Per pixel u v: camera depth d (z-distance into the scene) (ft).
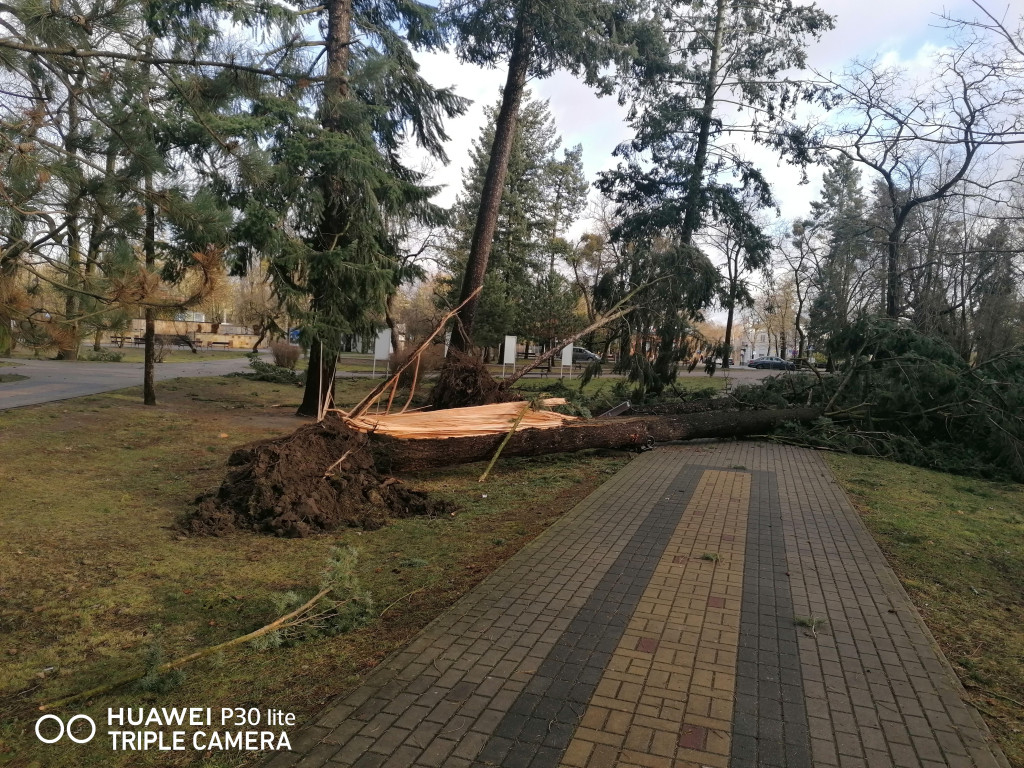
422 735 9.69
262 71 21.30
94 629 13.47
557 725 10.01
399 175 53.78
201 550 18.52
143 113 19.65
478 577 16.53
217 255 19.08
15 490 23.70
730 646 12.82
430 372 75.10
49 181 17.66
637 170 66.85
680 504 24.25
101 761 9.29
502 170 51.57
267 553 18.44
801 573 17.12
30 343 17.66
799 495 26.25
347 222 43.47
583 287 56.49
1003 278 64.64
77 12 17.46
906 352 40.47
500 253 133.08
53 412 40.96
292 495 21.45
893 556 19.11
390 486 23.98
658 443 38.86
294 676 11.62
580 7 47.16
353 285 41.88
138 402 49.49
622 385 54.95
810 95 59.82
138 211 18.99
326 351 44.16
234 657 12.32
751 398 46.47
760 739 9.80
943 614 15.07
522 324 135.13
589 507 23.50
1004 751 9.86
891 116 59.06
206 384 66.74
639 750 9.43
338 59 42.96
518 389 64.54
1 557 17.11
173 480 26.81
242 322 177.47
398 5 48.06
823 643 13.08
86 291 17.88
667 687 11.21
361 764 9.03
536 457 33.91
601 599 15.02
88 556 17.57
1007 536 21.81
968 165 57.26
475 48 53.57
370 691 10.86
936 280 67.51
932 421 38.68
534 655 12.24
